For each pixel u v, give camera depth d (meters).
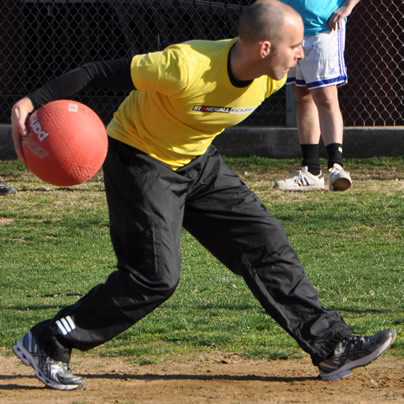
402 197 39.00
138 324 22.09
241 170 46.09
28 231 35.72
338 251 31.47
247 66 14.39
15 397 15.61
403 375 16.97
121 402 15.05
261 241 16.03
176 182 15.60
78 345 15.73
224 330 21.36
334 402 14.96
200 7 52.56
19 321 22.62
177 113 14.89
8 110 55.69
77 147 14.19
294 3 35.31
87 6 55.38
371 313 22.66
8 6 55.44
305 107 40.38
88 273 29.44
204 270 29.50
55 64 55.88
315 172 41.22
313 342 15.98
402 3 50.56
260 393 15.68
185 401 15.12
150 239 15.09
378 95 51.41
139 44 53.97
